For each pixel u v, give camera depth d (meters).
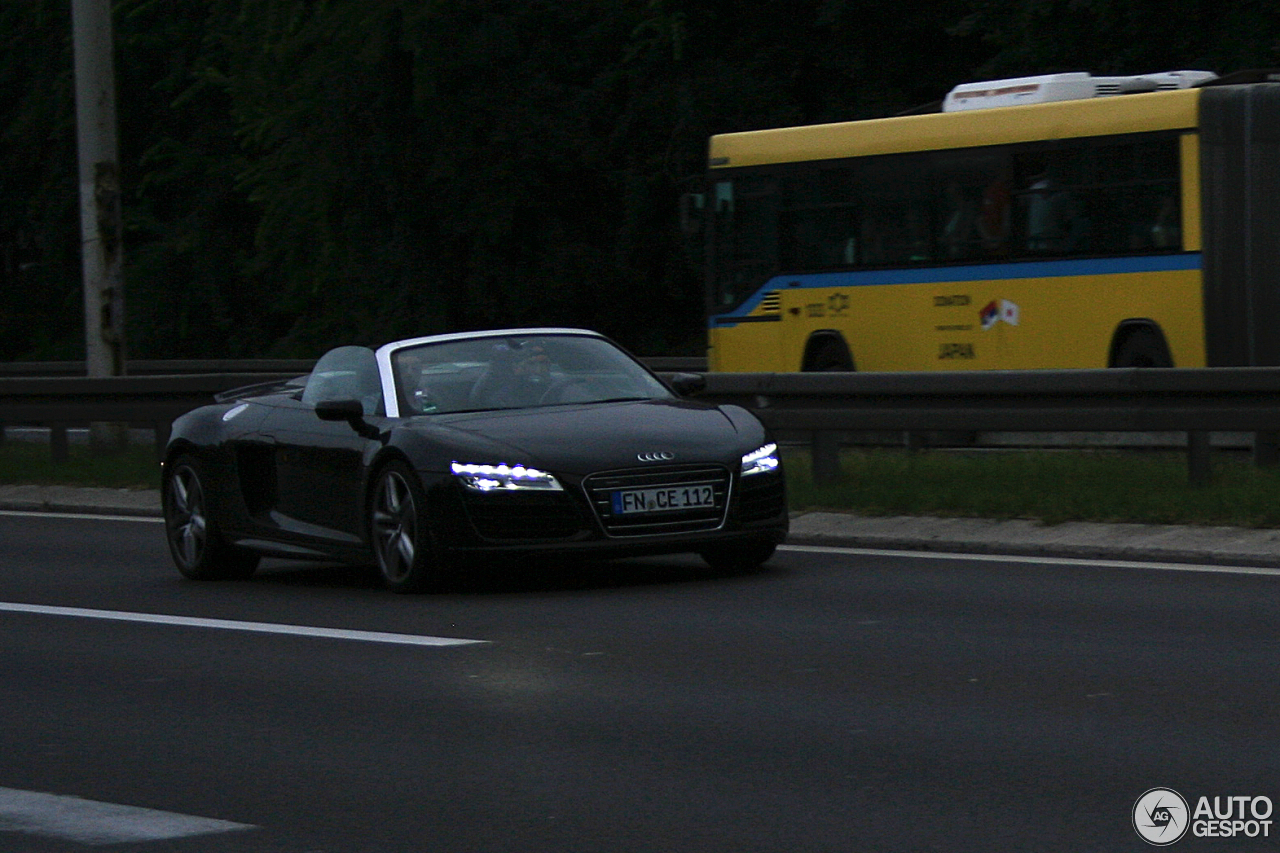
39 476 26.97
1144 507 17.14
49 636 13.48
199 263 64.12
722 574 15.48
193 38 64.94
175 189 67.88
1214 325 24.89
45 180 69.19
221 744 9.64
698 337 49.88
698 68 46.91
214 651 12.55
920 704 9.98
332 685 11.12
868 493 19.16
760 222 30.33
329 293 53.41
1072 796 8.00
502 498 14.34
